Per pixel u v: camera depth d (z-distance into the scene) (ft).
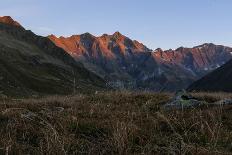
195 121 39.19
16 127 37.40
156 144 32.53
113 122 39.01
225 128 38.32
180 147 30.32
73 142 32.53
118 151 30.17
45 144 31.42
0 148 29.73
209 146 31.17
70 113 46.57
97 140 33.86
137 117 43.73
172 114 43.68
